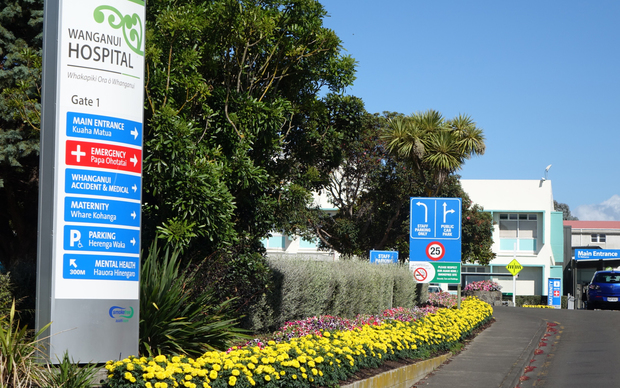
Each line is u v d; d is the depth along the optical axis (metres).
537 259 46.78
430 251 18.38
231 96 11.17
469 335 16.52
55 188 7.10
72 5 7.29
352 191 29.38
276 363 7.54
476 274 45.28
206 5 11.52
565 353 14.20
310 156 13.95
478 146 23.45
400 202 28.27
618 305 30.89
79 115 7.25
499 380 10.60
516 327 19.06
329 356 8.38
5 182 13.93
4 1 13.43
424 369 11.19
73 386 6.16
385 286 18.44
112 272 7.37
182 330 8.09
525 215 47.41
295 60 11.97
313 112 13.11
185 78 10.27
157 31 10.34
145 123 10.13
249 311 11.73
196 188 9.37
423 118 23.77
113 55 7.50
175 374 6.35
